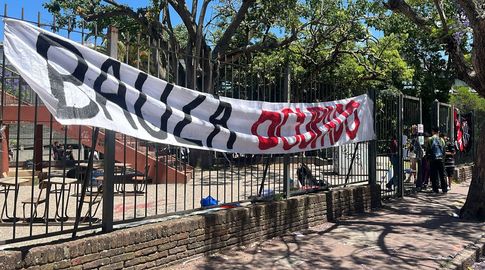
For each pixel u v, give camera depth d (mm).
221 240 6336
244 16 21625
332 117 9023
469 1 8805
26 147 18438
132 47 5996
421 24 10266
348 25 22766
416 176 13672
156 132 5543
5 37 4262
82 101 4719
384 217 9258
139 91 5398
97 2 21922
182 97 5953
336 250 6672
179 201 9203
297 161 8680
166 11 21234
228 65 6988
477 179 9250
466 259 6422
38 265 4184
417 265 6035
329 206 8719
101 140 10391
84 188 4969
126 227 5320
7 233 6266
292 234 7598
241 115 6887
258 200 7547
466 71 9844
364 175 10398
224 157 7453
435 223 8734
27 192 10695
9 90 11992
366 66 24062
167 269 5457
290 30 23688
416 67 33312
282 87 7969
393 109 11859
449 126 15953
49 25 4703
